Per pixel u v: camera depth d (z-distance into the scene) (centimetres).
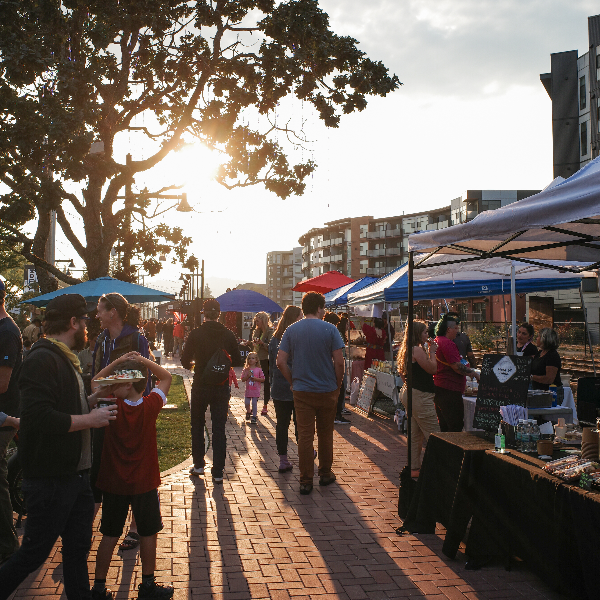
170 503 580
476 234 435
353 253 10925
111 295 448
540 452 424
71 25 1145
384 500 598
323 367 633
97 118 1123
